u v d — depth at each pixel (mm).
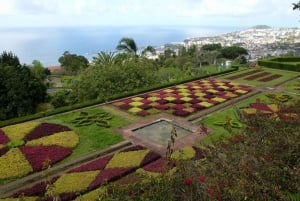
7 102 23609
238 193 4961
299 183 5551
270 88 26531
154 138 15891
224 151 6836
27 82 24812
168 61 63562
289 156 6449
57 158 13055
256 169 5781
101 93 26516
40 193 10312
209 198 5156
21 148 14000
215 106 21062
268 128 7559
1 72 23766
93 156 13531
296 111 9039
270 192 5109
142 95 24219
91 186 10602
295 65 34562
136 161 12641
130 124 17859
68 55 68125
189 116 19125
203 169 6180
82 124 17562
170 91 25234
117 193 5617
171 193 5383
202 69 56031
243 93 24266
